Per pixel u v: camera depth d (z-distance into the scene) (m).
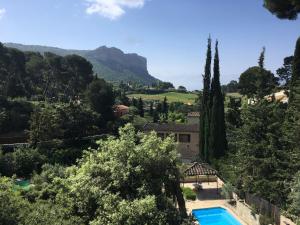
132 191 18.45
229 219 35.72
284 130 32.12
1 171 52.62
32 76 117.75
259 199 32.66
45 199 22.28
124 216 16.33
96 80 87.56
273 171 31.95
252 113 35.09
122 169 18.38
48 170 42.78
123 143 19.08
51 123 63.47
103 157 19.36
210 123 52.62
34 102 90.31
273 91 63.31
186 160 65.12
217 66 52.75
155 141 19.39
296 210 26.16
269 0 40.72
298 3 38.19
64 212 17.08
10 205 16.55
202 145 54.62
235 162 38.75
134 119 94.06
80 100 101.12
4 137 68.88
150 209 16.45
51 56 127.12
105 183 18.52
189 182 48.38
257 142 34.03
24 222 15.96
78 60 120.62
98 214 17.55
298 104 32.06
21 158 53.81
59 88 116.38
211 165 50.97
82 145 66.44
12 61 109.31
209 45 54.59
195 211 37.41
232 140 53.41
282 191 29.80
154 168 18.95
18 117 73.88
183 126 70.19
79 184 18.16
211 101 53.59
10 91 96.56
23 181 50.16
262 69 72.94
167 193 19.83
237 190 36.97
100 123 80.12
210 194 42.91
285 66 70.81
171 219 17.77
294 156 29.27
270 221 29.62
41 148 60.38
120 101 121.31
